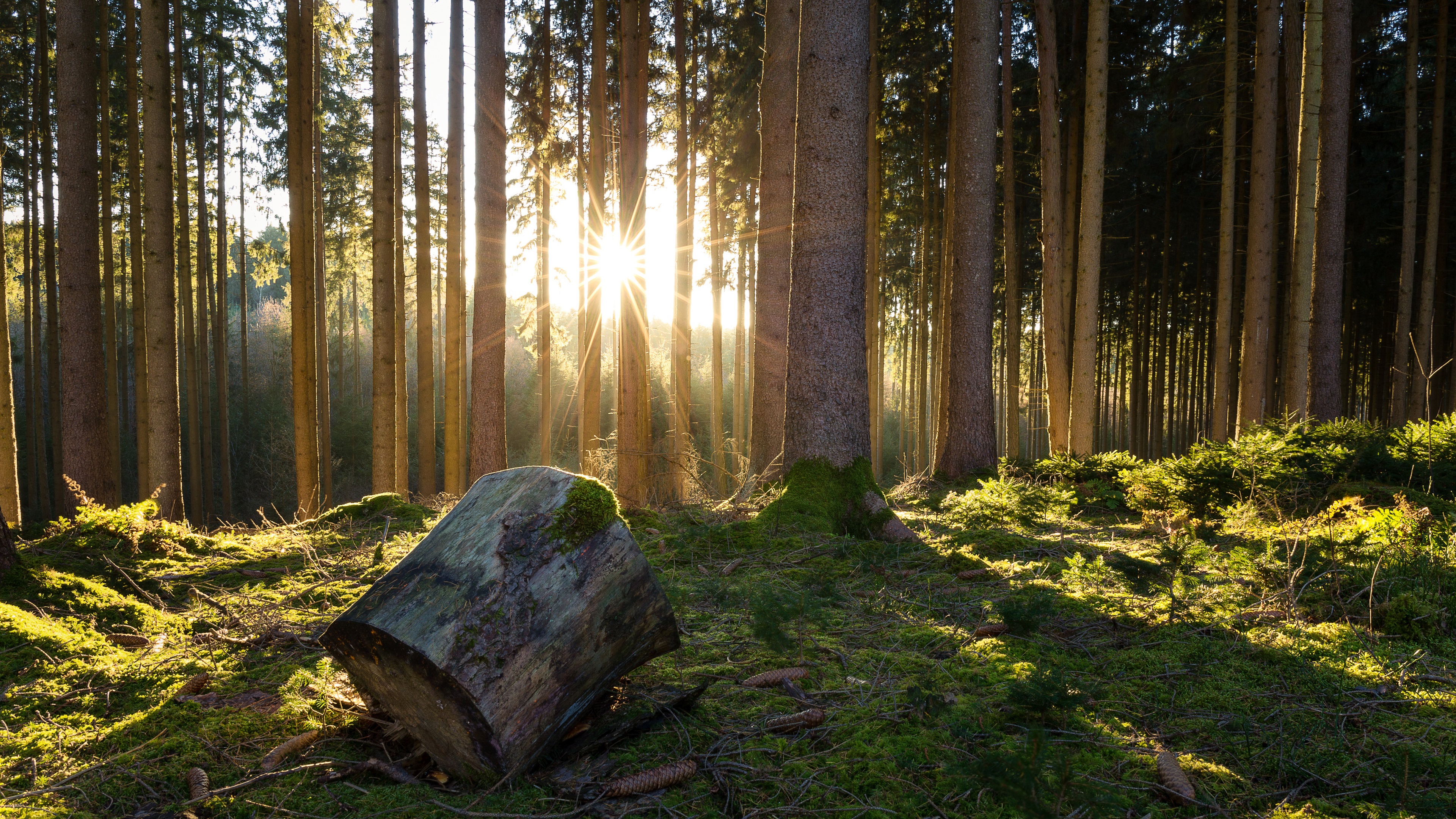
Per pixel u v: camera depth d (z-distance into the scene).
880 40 16.89
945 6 16.77
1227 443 8.84
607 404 33.44
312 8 12.99
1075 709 2.78
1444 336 19.86
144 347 14.85
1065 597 4.34
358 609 2.42
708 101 17.47
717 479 14.76
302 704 2.89
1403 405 15.49
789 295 8.12
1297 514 6.62
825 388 7.01
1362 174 19.20
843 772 2.38
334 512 7.82
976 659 3.40
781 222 9.90
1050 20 12.60
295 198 12.52
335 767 2.49
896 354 38.09
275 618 4.07
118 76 16.20
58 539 5.60
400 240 17.47
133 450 25.88
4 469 9.38
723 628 3.93
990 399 11.98
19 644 3.47
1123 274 25.56
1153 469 7.94
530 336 20.58
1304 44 12.01
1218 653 3.38
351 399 33.97
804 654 3.50
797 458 7.06
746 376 28.41
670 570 5.18
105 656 3.52
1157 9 16.03
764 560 5.38
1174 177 21.67
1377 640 3.49
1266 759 2.45
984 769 1.88
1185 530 6.31
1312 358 12.36
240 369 34.22
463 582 2.41
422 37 13.46
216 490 28.31
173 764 2.47
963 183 11.84
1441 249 19.19
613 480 12.91
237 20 17.77
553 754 2.58
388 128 12.38
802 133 7.16
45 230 17.94
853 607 4.34
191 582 5.05
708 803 2.25
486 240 10.82
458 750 2.37
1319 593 4.04
